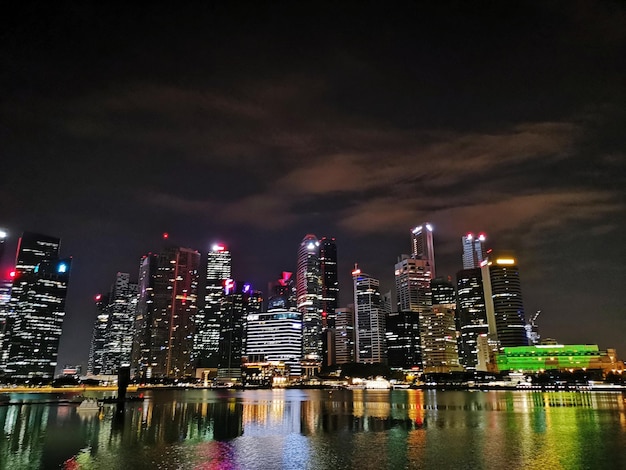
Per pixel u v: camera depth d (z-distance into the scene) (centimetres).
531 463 6519
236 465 6450
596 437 8825
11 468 6269
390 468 6278
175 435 9294
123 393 19662
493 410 15700
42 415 13800
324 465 6462
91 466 6378
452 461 6675
